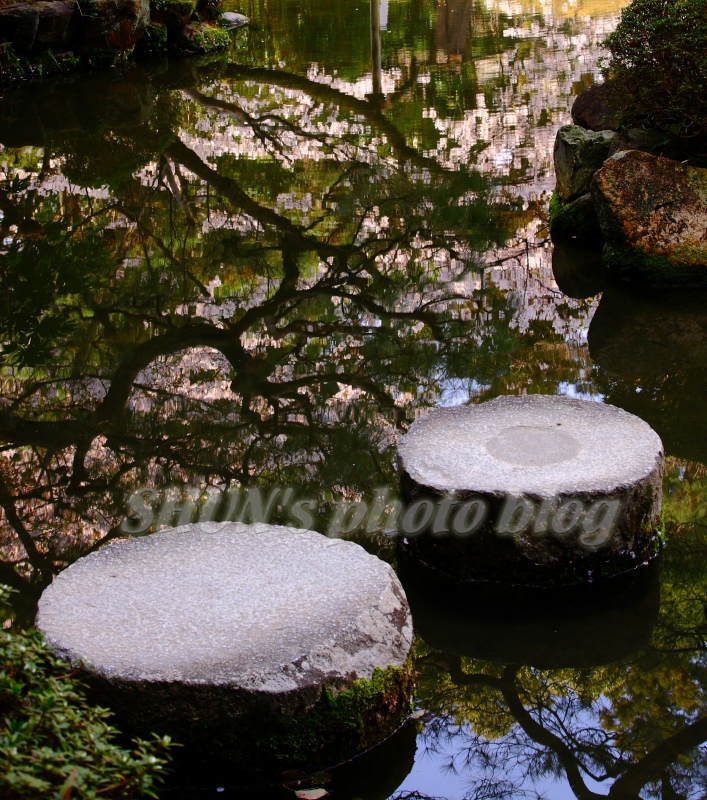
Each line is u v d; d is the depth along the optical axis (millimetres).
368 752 2521
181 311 5844
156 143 9453
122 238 7086
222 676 2359
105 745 1698
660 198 6109
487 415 3684
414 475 3264
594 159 6797
